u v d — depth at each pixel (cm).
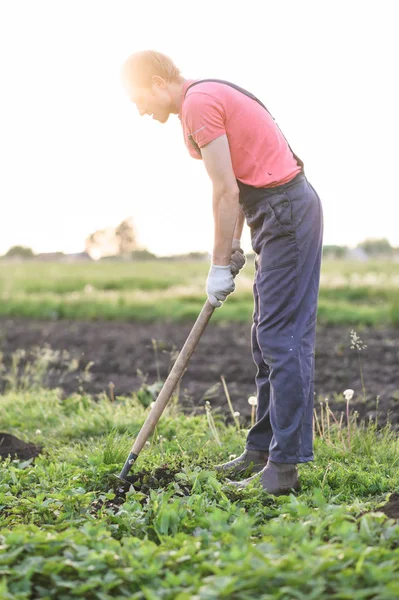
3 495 409
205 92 419
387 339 1212
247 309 1645
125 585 295
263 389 469
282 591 266
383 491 432
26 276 2573
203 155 421
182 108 424
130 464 446
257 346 468
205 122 415
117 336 1327
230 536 315
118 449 491
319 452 503
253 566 281
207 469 470
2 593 277
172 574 285
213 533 331
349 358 1011
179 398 780
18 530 326
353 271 2455
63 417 666
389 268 2575
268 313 427
